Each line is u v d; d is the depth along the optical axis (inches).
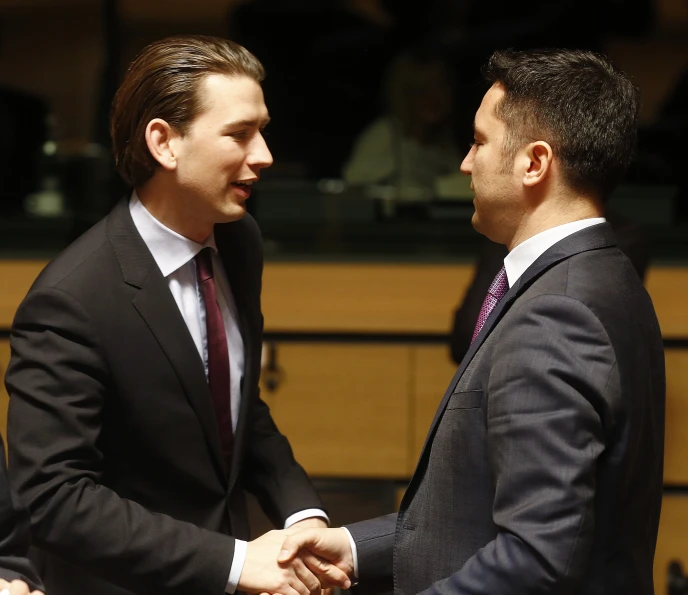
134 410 259.0
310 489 295.0
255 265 289.1
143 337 257.6
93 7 585.6
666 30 570.9
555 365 205.8
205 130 253.3
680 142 569.9
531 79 228.5
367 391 495.2
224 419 275.7
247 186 262.2
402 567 235.5
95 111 589.3
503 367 210.7
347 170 583.8
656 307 496.7
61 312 251.9
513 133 229.3
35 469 247.4
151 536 252.1
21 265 569.9
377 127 580.4
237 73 256.1
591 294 214.2
